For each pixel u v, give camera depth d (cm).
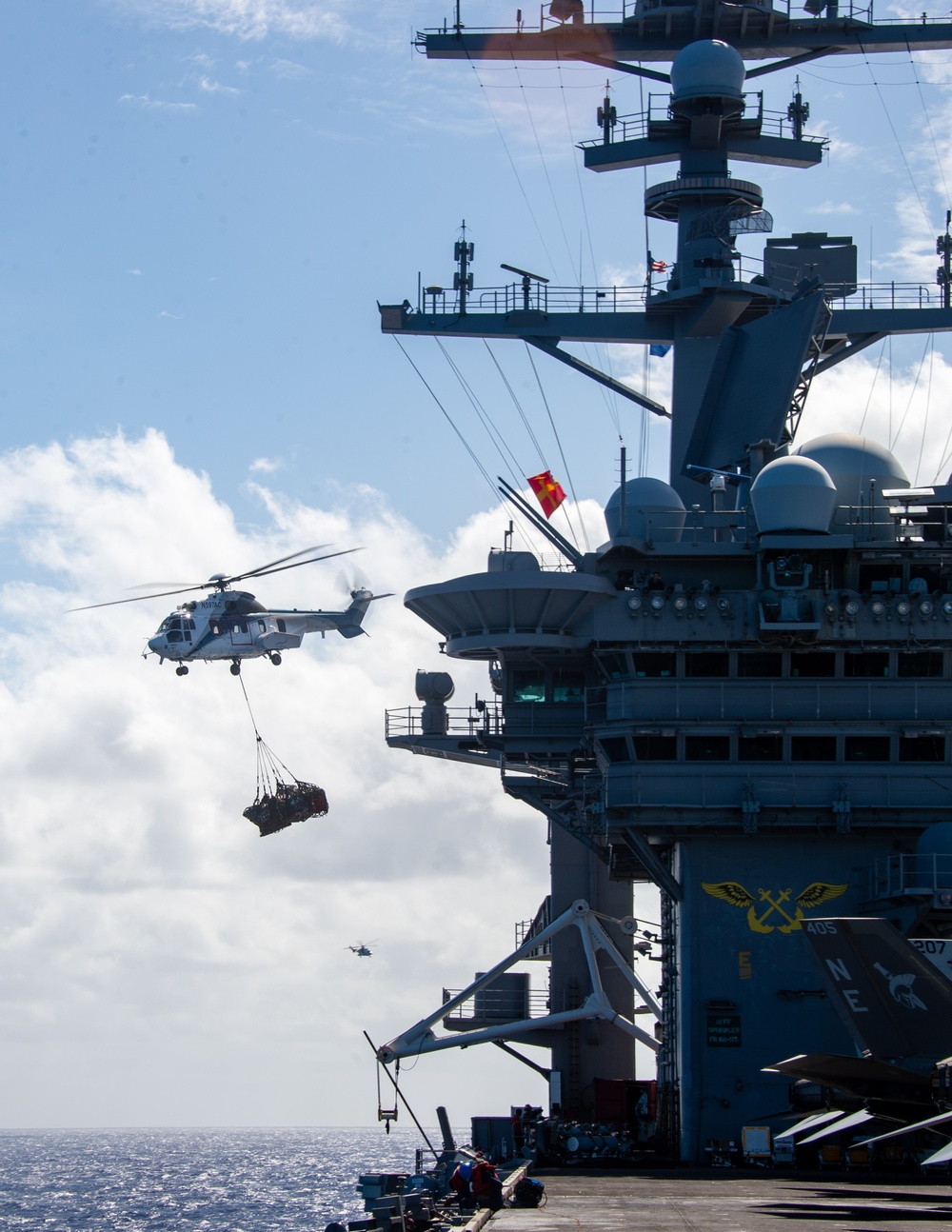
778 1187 5122
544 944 8919
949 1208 4188
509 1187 4716
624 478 7069
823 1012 6481
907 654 6731
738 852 6681
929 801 6575
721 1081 6450
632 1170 6062
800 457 6731
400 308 7706
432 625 7112
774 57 7550
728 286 7394
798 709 6712
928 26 7231
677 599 6738
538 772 7456
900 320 7569
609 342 7744
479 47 7338
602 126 7650
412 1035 7719
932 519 6806
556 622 6812
